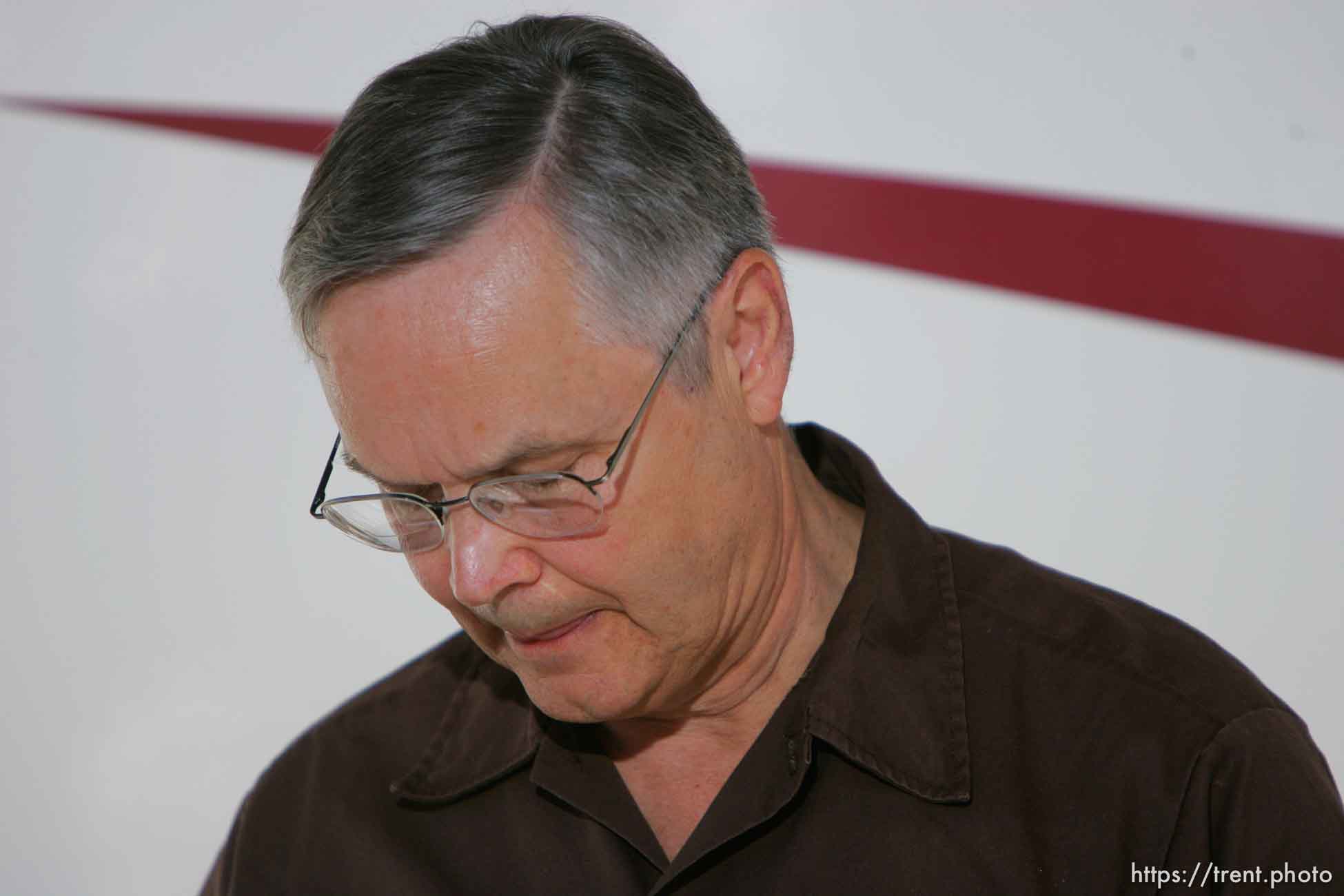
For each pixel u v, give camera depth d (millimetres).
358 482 7453
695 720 4043
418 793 4266
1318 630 6980
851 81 7156
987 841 3727
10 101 7363
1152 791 3666
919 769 3787
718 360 3500
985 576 4168
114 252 7418
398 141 3188
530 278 3127
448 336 3104
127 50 7375
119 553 7461
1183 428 7059
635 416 3254
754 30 7172
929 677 3910
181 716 7484
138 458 7449
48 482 7445
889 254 7207
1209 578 7051
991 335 7180
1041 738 3805
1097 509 7125
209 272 7430
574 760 4047
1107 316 7090
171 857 7496
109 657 7469
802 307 7246
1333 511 6969
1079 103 7027
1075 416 7129
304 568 7484
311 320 3309
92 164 7395
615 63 3463
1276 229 6922
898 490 7254
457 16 7363
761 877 3848
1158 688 3793
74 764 7469
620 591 3385
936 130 7141
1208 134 6934
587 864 4094
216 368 7438
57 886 7469
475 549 3312
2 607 7430
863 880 3773
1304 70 6840
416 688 4637
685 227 3377
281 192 7414
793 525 3912
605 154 3258
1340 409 6945
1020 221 7113
